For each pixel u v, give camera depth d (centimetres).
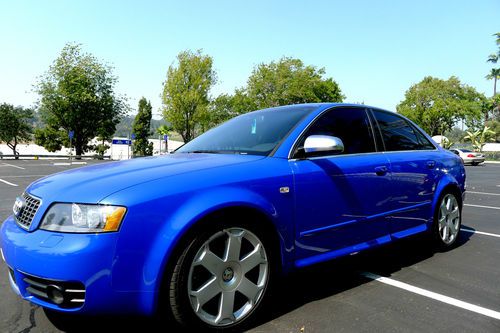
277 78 4209
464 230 525
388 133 355
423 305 267
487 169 2217
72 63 3919
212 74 3381
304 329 231
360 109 341
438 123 6256
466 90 6278
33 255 194
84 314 193
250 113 371
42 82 3816
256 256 236
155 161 265
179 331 225
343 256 288
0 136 4391
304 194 261
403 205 343
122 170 237
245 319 230
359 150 317
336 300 276
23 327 233
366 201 305
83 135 4153
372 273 336
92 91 4022
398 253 400
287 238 251
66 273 187
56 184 223
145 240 198
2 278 325
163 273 201
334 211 280
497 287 303
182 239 207
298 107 328
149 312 201
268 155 267
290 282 313
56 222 200
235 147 297
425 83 6488
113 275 192
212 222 218
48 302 200
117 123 4331
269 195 241
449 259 379
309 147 260
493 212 683
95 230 192
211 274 219
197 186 217
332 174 280
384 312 255
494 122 6269
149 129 5928
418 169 362
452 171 415
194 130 3528
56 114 3884
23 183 1232
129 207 197
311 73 4319
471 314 253
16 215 231
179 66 3325
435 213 388
